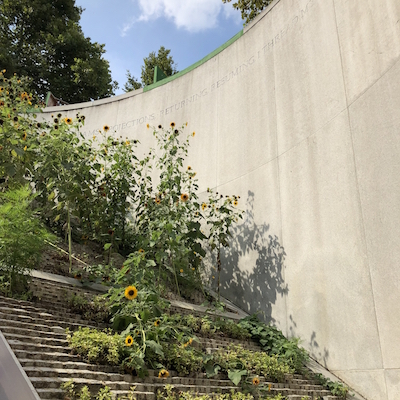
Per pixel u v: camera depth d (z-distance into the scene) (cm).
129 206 623
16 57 1482
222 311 542
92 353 265
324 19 623
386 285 420
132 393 239
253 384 326
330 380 428
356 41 543
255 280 622
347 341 452
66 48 1617
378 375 405
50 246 483
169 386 265
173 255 543
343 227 497
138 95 1046
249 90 771
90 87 1667
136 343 288
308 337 508
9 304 304
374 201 459
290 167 619
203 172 805
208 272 708
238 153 742
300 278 546
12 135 435
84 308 352
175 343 343
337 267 492
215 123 827
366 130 492
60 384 219
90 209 540
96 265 478
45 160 456
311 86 619
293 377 406
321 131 573
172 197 563
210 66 908
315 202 555
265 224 638
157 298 345
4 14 1555
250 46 812
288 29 714
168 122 937
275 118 683
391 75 469
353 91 527
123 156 609
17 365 195
